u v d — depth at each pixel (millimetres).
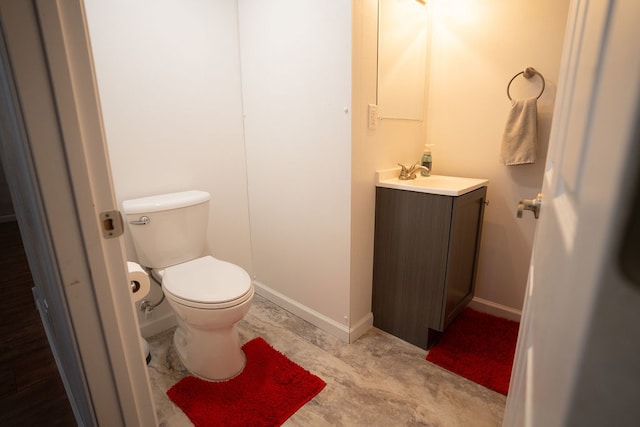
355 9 1430
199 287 1473
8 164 1381
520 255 1894
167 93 1785
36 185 594
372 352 1709
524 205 747
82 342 682
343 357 1670
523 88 1733
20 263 2922
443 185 1677
